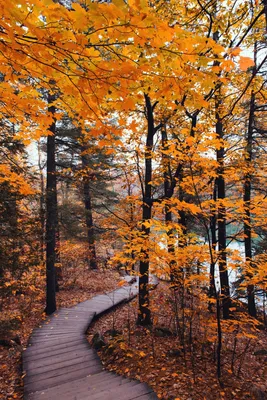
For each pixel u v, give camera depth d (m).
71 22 1.49
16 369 4.82
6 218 5.84
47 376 4.25
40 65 1.88
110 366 4.70
